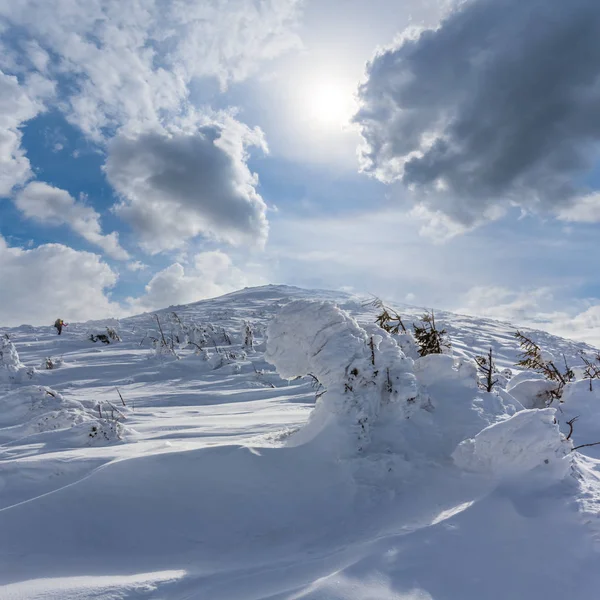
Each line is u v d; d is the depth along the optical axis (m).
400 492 3.17
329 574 2.26
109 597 2.17
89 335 20.41
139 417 7.54
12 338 21.62
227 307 32.62
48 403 7.70
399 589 2.13
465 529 2.65
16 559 2.59
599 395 5.55
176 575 2.39
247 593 2.16
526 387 5.98
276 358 4.18
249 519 2.94
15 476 3.49
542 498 2.93
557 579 2.27
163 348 15.67
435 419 4.01
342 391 3.80
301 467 3.38
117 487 3.10
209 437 5.24
